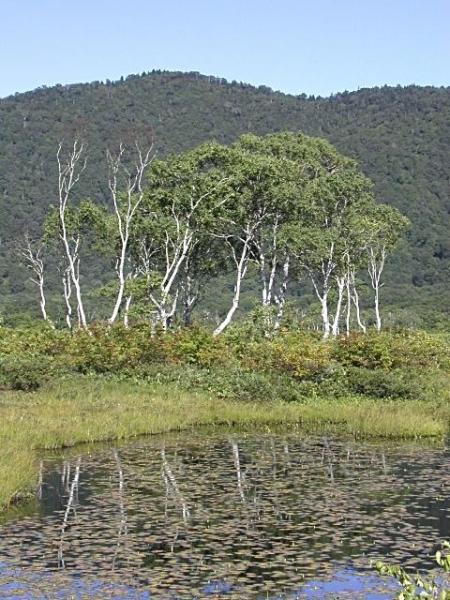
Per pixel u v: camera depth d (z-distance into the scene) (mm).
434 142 156750
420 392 37000
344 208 66000
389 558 15742
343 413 32906
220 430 30781
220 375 38062
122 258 51438
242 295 104812
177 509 19125
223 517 18453
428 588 10281
